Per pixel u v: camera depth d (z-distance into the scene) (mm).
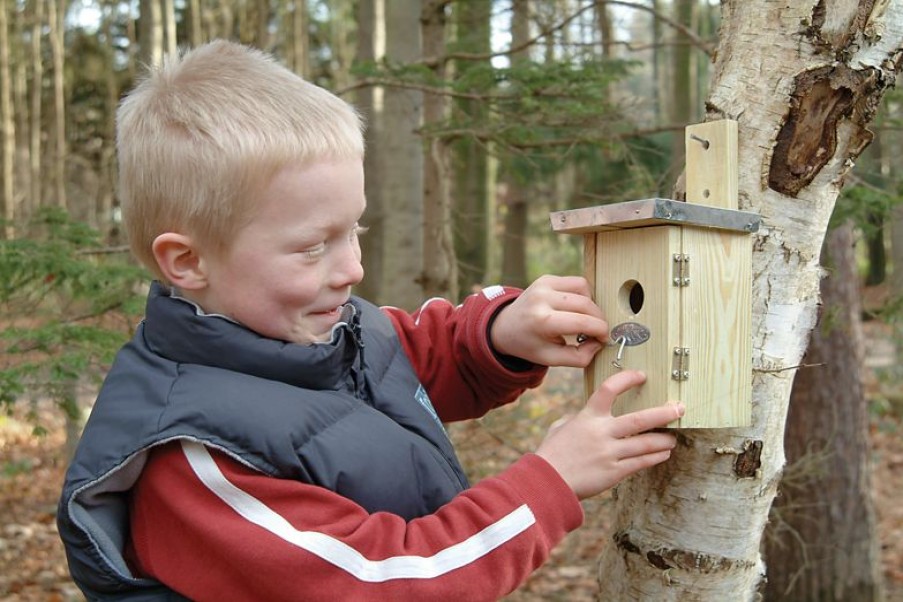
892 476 7648
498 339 1757
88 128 14234
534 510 1389
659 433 1552
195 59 1494
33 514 6332
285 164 1354
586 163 8867
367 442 1446
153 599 1368
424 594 1301
